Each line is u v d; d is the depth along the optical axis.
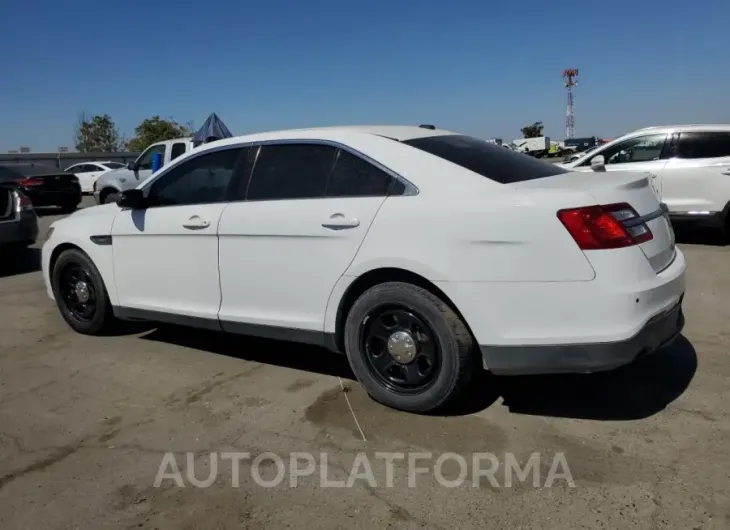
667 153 8.34
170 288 4.39
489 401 3.58
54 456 3.19
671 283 3.17
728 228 8.18
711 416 3.29
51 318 5.82
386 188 3.44
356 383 3.96
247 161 4.03
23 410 3.76
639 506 2.56
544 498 2.65
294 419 3.49
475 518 2.54
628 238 2.98
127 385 4.10
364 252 3.40
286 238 3.70
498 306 3.06
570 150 54.00
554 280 2.95
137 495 2.81
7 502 2.79
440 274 3.16
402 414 3.48
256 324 3.94
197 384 4.07
